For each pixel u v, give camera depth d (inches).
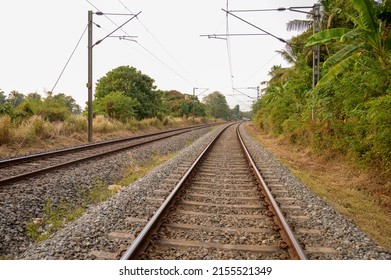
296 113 759.1
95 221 192.5
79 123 808.9
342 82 444.5
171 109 2657.5
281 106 876.6
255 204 240.5
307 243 173.9
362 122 396.8
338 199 309.0
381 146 353.1
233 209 228.1
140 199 244.1
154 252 157.1
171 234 179.9
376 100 342.3
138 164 456.1
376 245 176.4
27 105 745.6
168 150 628.4
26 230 207.5
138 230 178.7
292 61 1010.7
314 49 617.3
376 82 395.9
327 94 526.9
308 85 780.6
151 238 168.1
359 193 354.6
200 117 2832.2
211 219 206.1
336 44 593.9
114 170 396.5
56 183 305.1
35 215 234.1
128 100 1181.7
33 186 289.0
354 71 461.7
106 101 1130.7
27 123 621.6
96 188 310.7
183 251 159.3
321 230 193.9
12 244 187.5
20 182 299.9
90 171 367.6
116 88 1371.8
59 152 481.1
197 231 185.6
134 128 1119.0
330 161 505.7
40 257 150.1
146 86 1494.8
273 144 799.1
